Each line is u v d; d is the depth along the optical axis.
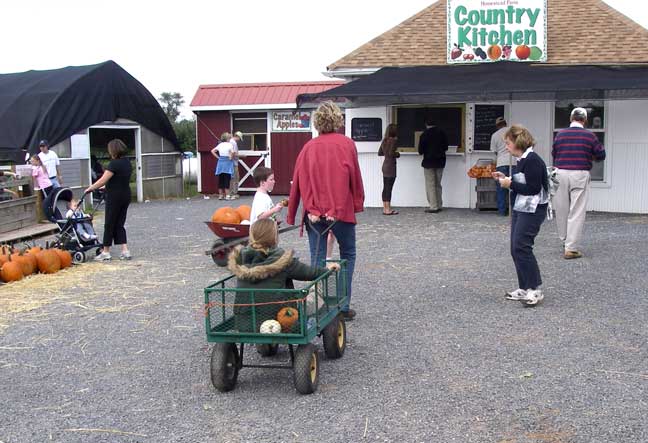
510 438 4.53
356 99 14.77
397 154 15.12
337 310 6.10
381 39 16.78
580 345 6.27
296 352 5.39
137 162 22.11
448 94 13.50
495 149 14.75
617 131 15.22
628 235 11.88
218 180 22.92
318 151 6.86
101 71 20.64
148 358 6.34
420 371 5.77
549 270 9.30
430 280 8.97
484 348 6.27
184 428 4.88
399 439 4.57
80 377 5.92
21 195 14.77
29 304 8.27
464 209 16.03
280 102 22.52
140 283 9.25
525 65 15.26
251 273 5.42
